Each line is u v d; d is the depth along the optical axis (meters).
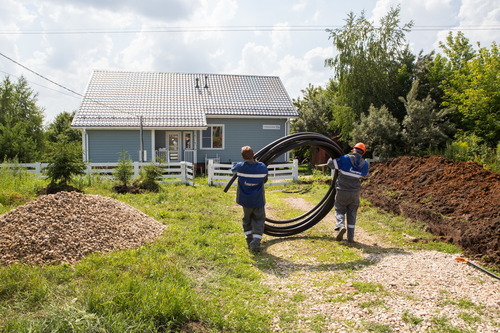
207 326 3.39
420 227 7.29
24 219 5.26
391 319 3.62
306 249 6.13
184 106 21.20
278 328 3.47
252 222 6.03
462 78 19.25
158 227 6.69
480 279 4.68
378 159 16.38
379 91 20.20
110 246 5.32
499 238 5.50
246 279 4.70
